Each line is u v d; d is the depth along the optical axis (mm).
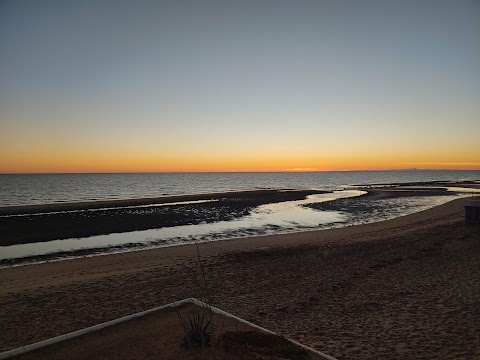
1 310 8016
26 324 7168
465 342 5785
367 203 35844
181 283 9945
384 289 8898
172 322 6039
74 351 5043
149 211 28766
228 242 16484
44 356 4918
